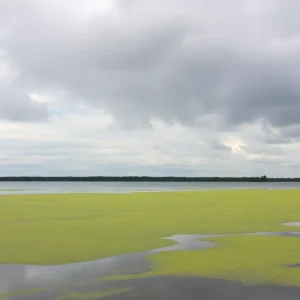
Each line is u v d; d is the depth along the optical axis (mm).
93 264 12188
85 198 42156
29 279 10586
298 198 41875
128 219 23281
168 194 51500
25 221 22234
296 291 9523
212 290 9602
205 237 17047
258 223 21375
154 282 10258
